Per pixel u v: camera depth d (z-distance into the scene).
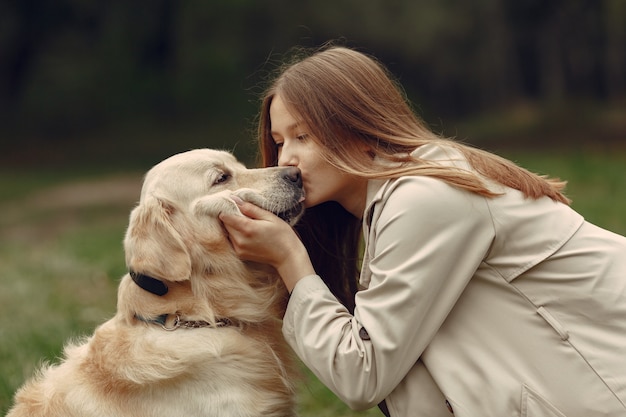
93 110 28.25
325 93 2.89
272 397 2.98
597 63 35.50
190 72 28.02
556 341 2.54
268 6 27.38
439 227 2.56
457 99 34.72
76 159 25.77
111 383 2.85
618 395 2.44
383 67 3.45
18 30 28.09
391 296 2.55
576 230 2.62
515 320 2.59
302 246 2.84
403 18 28.70
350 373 2.57
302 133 2.96
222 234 3.01
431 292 2.54
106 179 21.27
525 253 2.59
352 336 2.61
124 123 28.19
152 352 2.82
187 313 2.95
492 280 2.62
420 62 32.53
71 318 5.50
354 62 2.98
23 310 5.84
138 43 29.08
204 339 2.88
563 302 2.55
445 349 2.62
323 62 2.98
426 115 33.44
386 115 2.92
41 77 28.05
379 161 2.85
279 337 3.19
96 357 2.95
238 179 3.11
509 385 2.51
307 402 4.25
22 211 16.14
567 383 2.49
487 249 2.59
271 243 2.82
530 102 34.91
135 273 2.95
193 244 3.00
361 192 2.98
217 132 27.48
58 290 6.72
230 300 3.03
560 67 35.44
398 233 2.58
